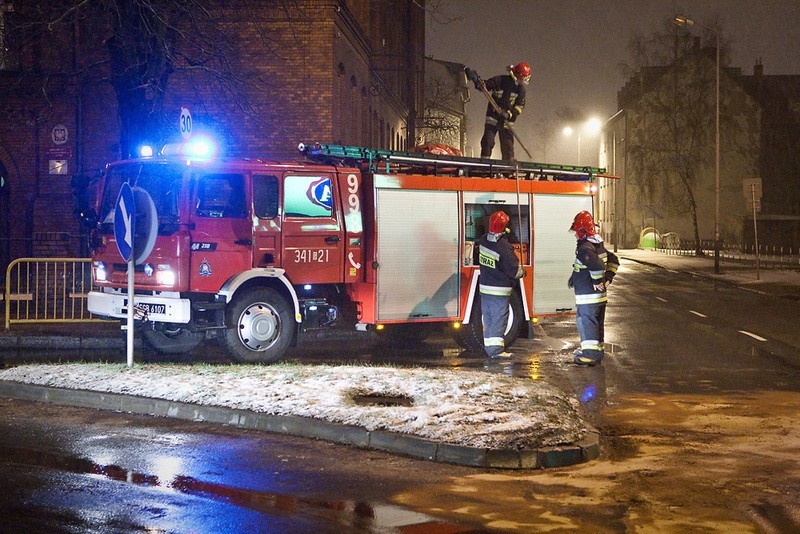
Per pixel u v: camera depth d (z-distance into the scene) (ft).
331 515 20.86
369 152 46.39
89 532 19.29
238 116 78.02
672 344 54.13
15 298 57.06
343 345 51.78
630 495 22.89
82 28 77.56
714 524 20.59
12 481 23.29
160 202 43.24
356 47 92.94
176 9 63.41
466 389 33.42
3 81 77.66
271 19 77.71
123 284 44.37
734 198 227.40
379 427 28.02
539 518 20.92
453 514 21.11
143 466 25.07
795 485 23.85
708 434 30.04
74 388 34.32
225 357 46.85
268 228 44.19
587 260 44.80
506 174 52.70
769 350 51.55
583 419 30.50
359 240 46.57
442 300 48.42
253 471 24.72
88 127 78.38
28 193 78.74
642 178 213.05
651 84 208.13
